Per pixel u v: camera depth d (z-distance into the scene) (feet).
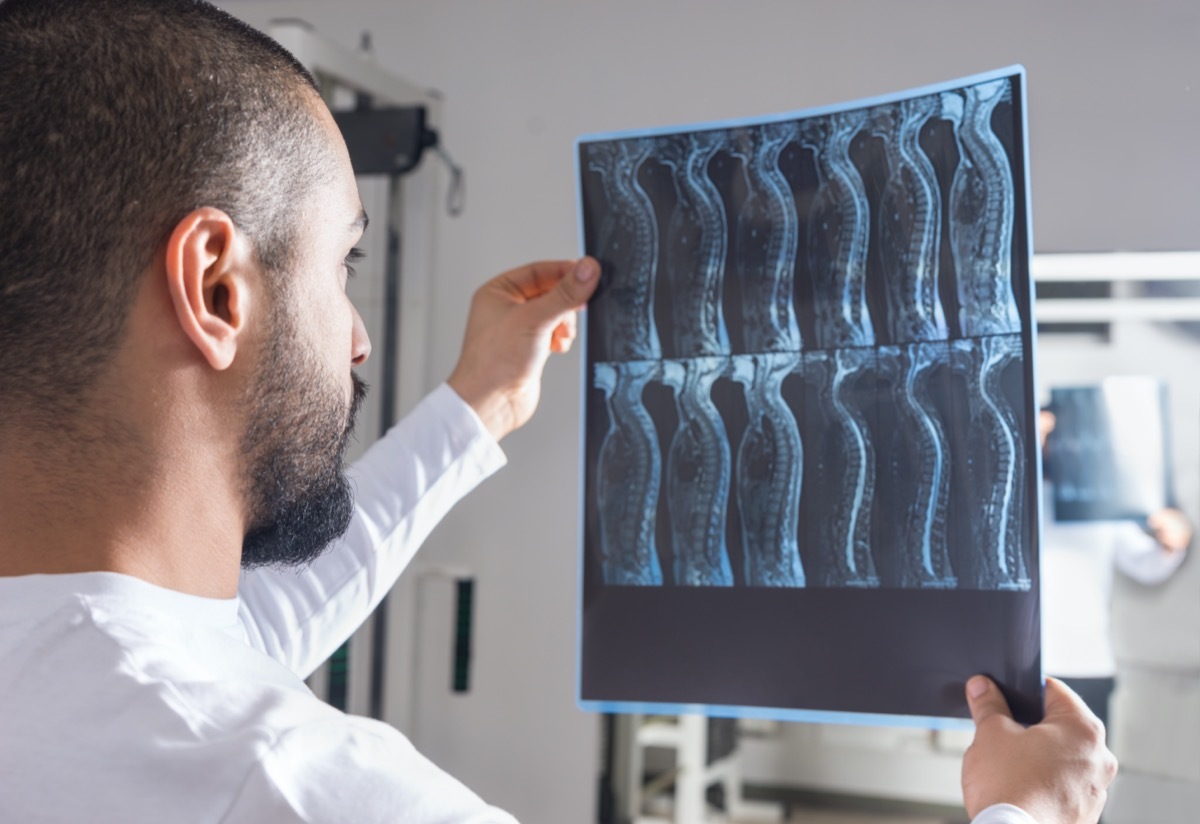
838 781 6.65
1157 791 5.84
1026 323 2.76
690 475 3.23
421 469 3.18
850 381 3.04
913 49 6.18
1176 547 5.87
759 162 3.24
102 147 1.64
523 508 6.83
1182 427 5.85
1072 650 6.00
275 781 1.44
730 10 6.54
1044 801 2.25
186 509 1.73
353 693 6.64
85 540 1.63
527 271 3.53
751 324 3.21
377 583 3.09
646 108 6.70
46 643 1.53
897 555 2.91
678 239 3.34
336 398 1.97
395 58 7.22
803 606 3.02
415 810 1.50
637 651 3.20
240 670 1.69
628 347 3.36
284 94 1.86
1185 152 5.75
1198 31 5.73
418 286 6.85
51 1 1.74
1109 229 5.87
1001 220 2.81
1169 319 5.85
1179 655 5.83
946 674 2.78
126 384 1.66
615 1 6.79
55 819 1.41
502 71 7.00
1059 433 6.04
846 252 3.08
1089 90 5.89
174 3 1.80
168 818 1.42
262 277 1.79
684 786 6.72
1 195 1.62
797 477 3.09
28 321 1.62
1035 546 2.70
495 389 3.39
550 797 6.73
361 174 5.86
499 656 6.84
